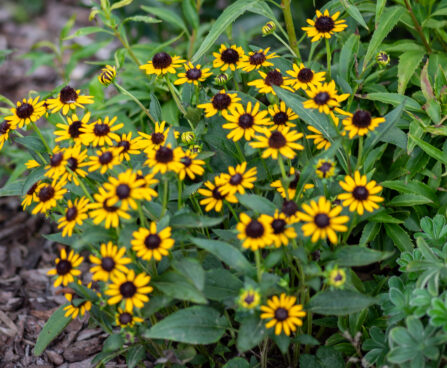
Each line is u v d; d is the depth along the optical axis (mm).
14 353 1260
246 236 1014
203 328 1051
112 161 1062
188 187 1104
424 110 1206
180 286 1036
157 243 1015
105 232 1039
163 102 1406
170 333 1038
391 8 1231
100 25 2148
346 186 1042
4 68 2064
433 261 1076
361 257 1032
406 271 1106
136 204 1029
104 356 1125
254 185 1134
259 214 1078
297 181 1098
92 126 1108
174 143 1065
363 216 1073
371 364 1073
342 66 1239
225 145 1160
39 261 1422
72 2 2459
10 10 2379
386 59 1198
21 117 1125
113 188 1019
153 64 1172
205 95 1219
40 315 1318
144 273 1037
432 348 1030
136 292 1024
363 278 1259
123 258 1030
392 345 1047
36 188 1141
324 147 1166
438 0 1407
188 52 1440
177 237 1039
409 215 1196
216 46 1423
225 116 1098
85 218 1057
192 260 1029
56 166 1074
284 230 1019
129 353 1099
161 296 1045
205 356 1162
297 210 1047
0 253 1435
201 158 1111
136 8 1681
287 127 1083
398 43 1308
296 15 1539
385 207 1198
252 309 991
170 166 1036
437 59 1264
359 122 1049
